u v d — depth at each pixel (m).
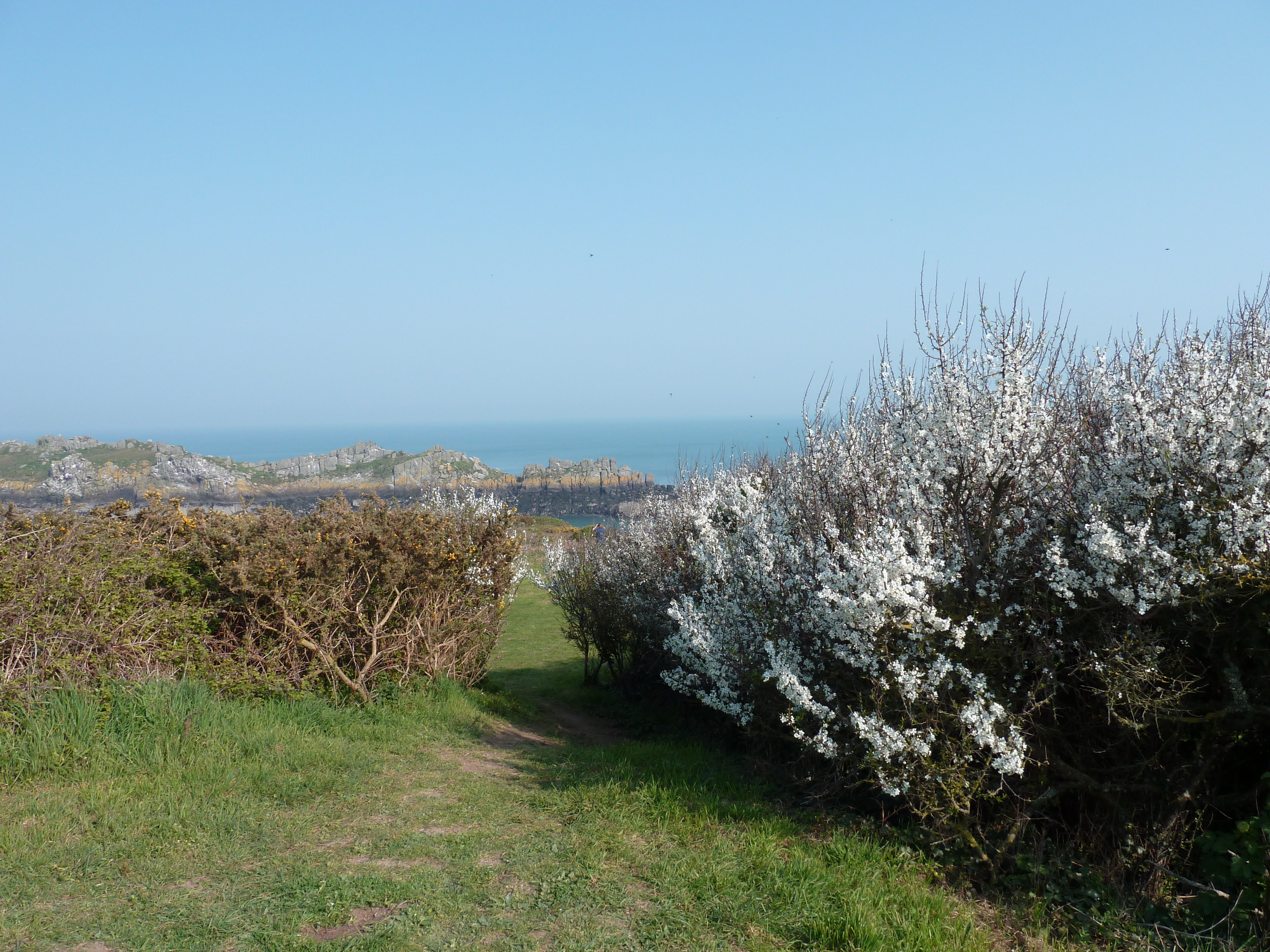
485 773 6.23
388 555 7.84
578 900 4.07
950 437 5.25
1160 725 4.82
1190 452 4.68
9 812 4.66
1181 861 4.73
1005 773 4.70
